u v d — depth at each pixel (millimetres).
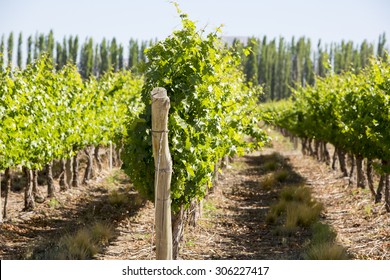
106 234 10094
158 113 5434
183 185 7434
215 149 8680
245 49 8711
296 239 10445
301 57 97438
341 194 16219
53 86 14156
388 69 12492
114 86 18438
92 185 17641
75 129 14969
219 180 19438
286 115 31281
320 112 19625
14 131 11227
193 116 7750
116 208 13695
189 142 7258
